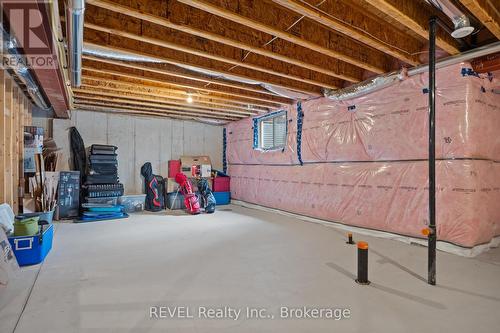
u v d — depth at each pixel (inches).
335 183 185.6
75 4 71.3
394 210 151.3
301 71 158.9
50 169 212.5
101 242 148.9
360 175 169.2
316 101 200.1
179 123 296.4
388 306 81.0
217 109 245.3
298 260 120.2
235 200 304.5
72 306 80.7
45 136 236.5
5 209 131.6
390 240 151.4
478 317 75.3
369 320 73.8
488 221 131.3
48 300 84.2
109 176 239.1
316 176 201.3
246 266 113.0
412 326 71.1
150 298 85.8
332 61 148.9
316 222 200.7
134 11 92.0
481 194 127.9
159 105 230.5
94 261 118.7
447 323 72.4
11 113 152.8
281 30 106.9
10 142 152.3
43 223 131.0
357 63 136.5
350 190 175.0
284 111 233.1
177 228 183.6
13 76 153.9
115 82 167.9
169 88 187.8
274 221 206.7
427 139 137.3
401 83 147.2
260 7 101.3
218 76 165.8
